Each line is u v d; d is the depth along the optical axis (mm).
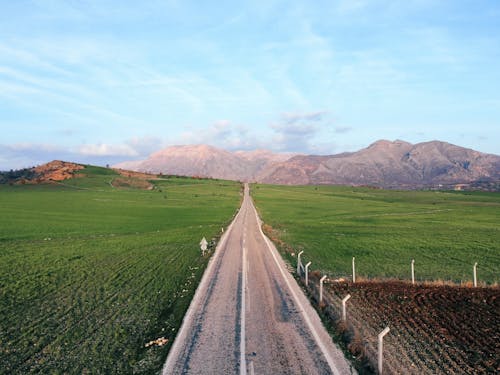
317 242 50906
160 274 30125
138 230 63125
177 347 15445
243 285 25594
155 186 191750
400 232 62844
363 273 32844
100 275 30219
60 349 15922
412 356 14906
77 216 80938
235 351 14961
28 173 198375
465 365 14211
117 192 152250
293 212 105625
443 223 78500
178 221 77312
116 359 14758
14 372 14000
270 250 41188
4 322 19562
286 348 15195
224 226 68812
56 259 37094
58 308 21781
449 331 17781
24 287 26625
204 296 22969
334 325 17766
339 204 136625
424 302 22641
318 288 25500
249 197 169250
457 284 27922
